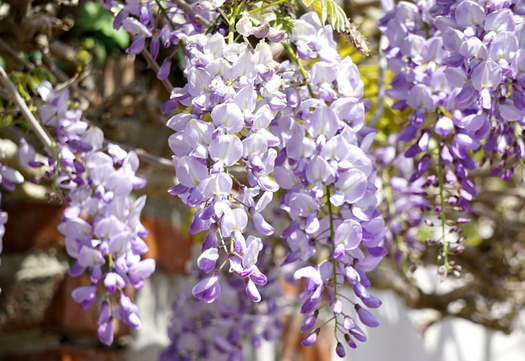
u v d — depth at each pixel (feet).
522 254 6.62
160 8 2.93
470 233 8.16
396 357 9.59
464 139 2.98
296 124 2.77
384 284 6.53
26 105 3.20
